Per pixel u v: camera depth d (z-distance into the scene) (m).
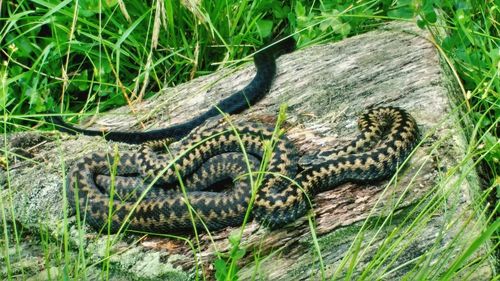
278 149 1.30
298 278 1.19
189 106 1.54
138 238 1.27
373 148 1.33
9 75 1.62
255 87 1.49
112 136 1.46
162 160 1.34
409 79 1.44
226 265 1.19
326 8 1.67
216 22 1.64
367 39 1.59
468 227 1.19
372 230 1.21
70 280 1.24
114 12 1.63
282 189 1.27
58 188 1.34
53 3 1.62
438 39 1.56
